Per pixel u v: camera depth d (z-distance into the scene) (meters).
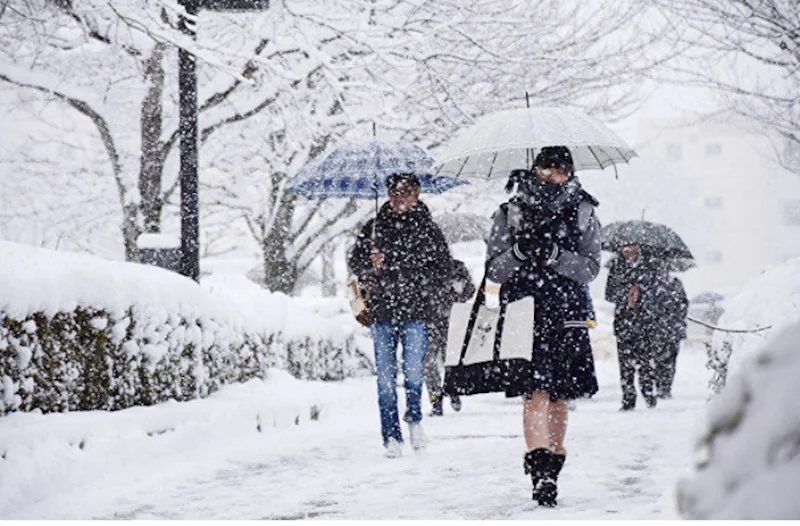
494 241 8.96
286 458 12.63
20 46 24.95
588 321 8.84
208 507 9.25
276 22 24.34
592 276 8.77
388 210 13.03
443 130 28.77
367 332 27.12
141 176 26.02
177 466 11.44
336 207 32.28
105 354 12.05
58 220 37.53
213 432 13.30
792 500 0.97
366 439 14.80
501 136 10.48
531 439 8.61
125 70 29.69
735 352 13.38
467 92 28.95
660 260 20.83
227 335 15.88
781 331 1.13
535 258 8.69
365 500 9.43
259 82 26.58
